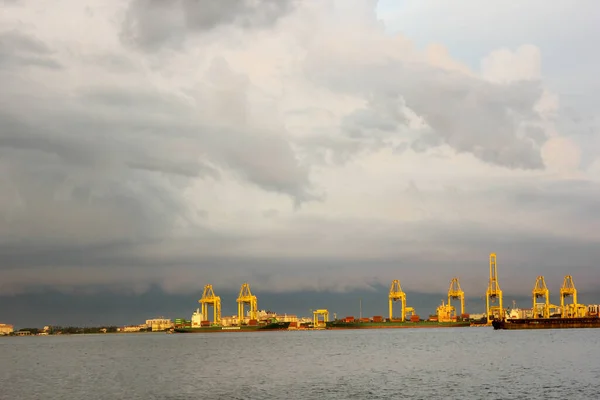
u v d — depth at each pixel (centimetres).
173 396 9744
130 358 19650
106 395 10038
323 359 17075
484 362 14725
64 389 10944
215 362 16738
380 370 13288
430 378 11438
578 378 11031
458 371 12625
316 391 9956
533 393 9256
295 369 14000
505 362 14588
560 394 9131
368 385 10600
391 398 9062
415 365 14350
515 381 10688
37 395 10219
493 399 8756
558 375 11556
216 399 9331
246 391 10144
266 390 10206
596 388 9706
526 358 15625
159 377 12794
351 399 9038
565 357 15725
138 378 12688
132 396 9838
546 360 14925
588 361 14500
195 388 10688
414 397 9100
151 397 9681
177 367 15275
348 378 11775
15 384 11981
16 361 19600
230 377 12444
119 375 13500
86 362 18250
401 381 11069
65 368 15950
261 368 14425
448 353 18262
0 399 9800
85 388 11050
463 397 8994
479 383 10512
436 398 8956
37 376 13712
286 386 10700
